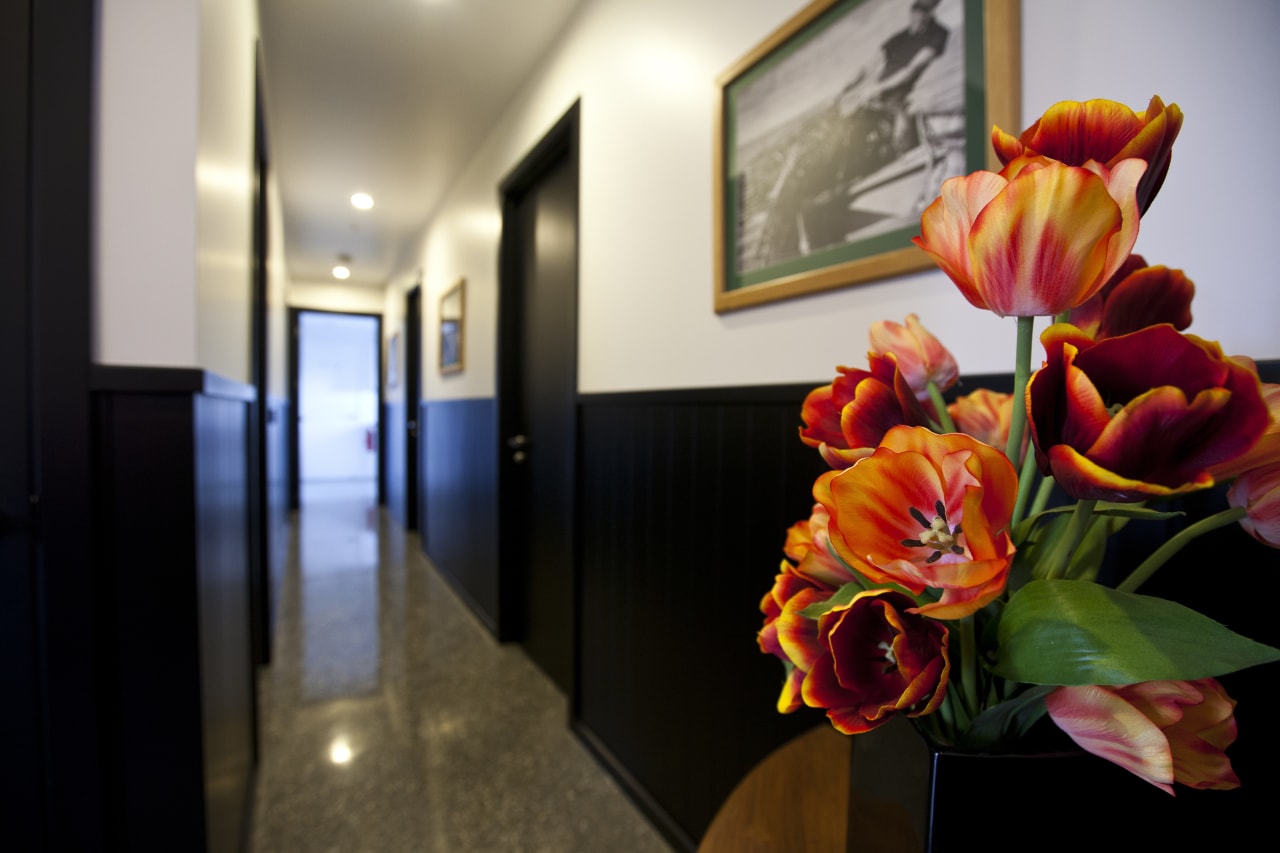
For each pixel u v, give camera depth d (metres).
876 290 0.96
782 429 1.15
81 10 0.91
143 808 0.96
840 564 0.39
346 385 10.20
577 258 1.97
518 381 2.80
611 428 1.77
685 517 1.44
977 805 0.33
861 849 0.41
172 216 0.96
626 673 1.70
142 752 0.95
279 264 4.35
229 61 1.30
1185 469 0.25
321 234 4.89
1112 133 0.30
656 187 1.55
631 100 1.67
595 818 1.54
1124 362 0.26
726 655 1.30
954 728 0.37
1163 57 0.63
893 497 0.29
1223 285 0.59
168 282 0.96
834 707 0.33
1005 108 0.77
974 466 0.27
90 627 0.92
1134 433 0.24
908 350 0.43
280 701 2.16
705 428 1.36
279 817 1.53
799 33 1.11
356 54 2.31
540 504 2.54
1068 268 0.26
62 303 0.90
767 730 1.20
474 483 3.19
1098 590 0.29
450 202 3.79
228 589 1.31
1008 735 0.36
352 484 9.47
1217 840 0.43
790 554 0.45
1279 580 0.48
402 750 1.85
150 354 0.95
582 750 1.86
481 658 2.58
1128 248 0.26
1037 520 0.39
